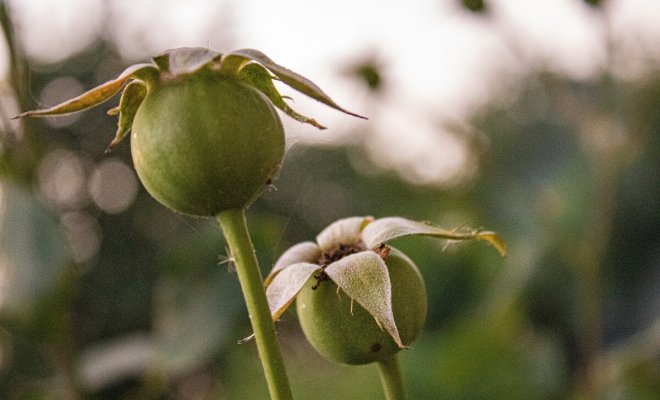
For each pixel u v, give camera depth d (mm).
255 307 213
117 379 387
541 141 715
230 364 894
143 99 219
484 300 628
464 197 562
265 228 344
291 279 225
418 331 227
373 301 215
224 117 212
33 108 336
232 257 215
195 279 385
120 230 1275
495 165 475
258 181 214
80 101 212
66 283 323
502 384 526
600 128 417
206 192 213
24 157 331
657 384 392
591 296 418
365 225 234
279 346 213
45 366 613
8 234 322
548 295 586
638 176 692
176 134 211
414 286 226
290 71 210
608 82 412
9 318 320
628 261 689
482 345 519
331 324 225
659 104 429
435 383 540
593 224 436
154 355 377
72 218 1254
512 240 486
